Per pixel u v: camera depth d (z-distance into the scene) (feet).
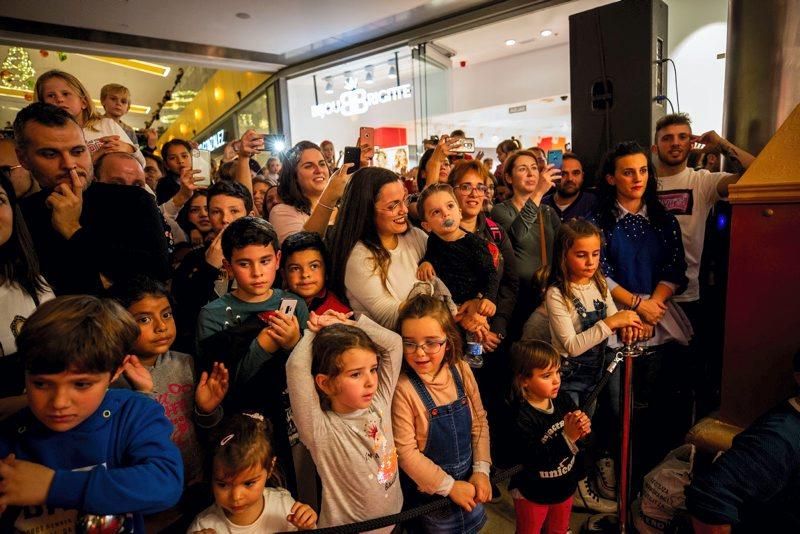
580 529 6.56
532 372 5.45
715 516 4.11
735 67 8.23
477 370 7.22
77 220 4.70
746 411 5.38
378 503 4.42
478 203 7.01
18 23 17.85
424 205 6.03
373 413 4.45
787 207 4.88
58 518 3.14
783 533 4.29
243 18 18.33
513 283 7.11
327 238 6.18
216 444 4.00
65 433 3.11
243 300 5.15
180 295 6.50
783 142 5.15
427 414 4.83
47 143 4.58
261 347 4.61
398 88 23.66
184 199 10.38
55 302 2.99
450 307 5.79
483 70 25.72
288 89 26.48
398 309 5.29
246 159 8.28
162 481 3.14
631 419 5.90
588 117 10.28
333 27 19.61
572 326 6.33
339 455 4.29
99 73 36.06
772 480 4.05
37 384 2.89
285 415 4.91
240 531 4.05
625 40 9.59
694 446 5.61
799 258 4.86
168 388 4.66
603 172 7.57
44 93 7.98
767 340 5.15
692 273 7.90
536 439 5.42
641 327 5.90
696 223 7.86
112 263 4.84
